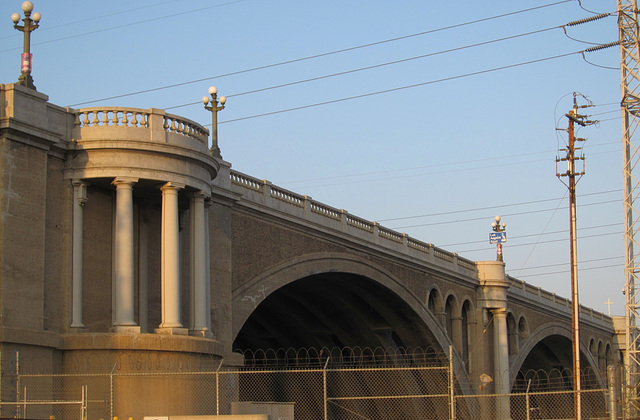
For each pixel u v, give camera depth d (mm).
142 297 40656
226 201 46125
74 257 37594
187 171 39406
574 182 39188
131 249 37562
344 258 57219
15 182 35281
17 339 34094
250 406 35844
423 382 71375
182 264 42875
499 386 75375
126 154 37875
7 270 34500
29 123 35750
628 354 57406
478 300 76312
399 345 74312
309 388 70000
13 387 33750
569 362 99938
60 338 36375
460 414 72188
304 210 53375
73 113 38250
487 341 76250
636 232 58531
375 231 61219
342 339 68938
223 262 45406
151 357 36562
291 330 67938
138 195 40781
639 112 58594
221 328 44562
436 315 70125
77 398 35969
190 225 40688
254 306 48031
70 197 37875
